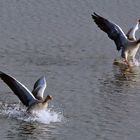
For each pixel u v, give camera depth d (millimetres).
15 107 21406
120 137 19672
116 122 20703
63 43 28359
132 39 27641
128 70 25828
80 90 23312
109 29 27438
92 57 27000
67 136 19594
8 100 22000
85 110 21531
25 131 19812
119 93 23219
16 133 19656
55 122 20516
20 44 27906
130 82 24453
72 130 20016
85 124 20469
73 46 28094
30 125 20234
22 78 24156
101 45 28469
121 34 27125
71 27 30438
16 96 22375
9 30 29578
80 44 28359
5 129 19891
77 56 26984
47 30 29875
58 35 29297
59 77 24484
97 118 20953
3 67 25203
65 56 26875
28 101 21031
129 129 20234
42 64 25750
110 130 20109
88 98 22594
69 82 24031
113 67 25984
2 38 28484
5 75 21094
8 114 20906
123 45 26938
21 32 29375
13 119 20578
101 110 21594
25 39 28531
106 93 23141
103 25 27578
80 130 20031
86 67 25750
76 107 21734
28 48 27469
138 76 25203
